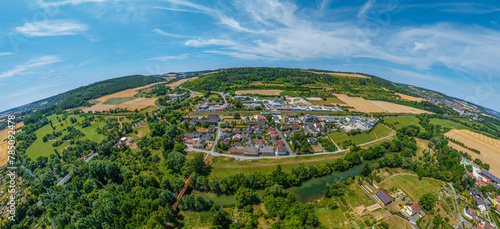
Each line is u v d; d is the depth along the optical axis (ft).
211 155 440.45
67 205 306.55
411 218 286.66
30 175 408.67
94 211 266.77
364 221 277.44
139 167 399.03
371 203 311.68
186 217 284.61
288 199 300.81
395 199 323.98
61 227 268.00
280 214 272.31
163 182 326.85
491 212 312.50
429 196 301.84
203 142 479.41
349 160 415.44
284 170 390.63
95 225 257.75
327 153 458.50
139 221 257.75
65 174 394.73
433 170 378.94
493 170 422.00
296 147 456.04
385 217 283.38
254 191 334.65
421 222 281.13
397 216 284.41
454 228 276.41
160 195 294.46
